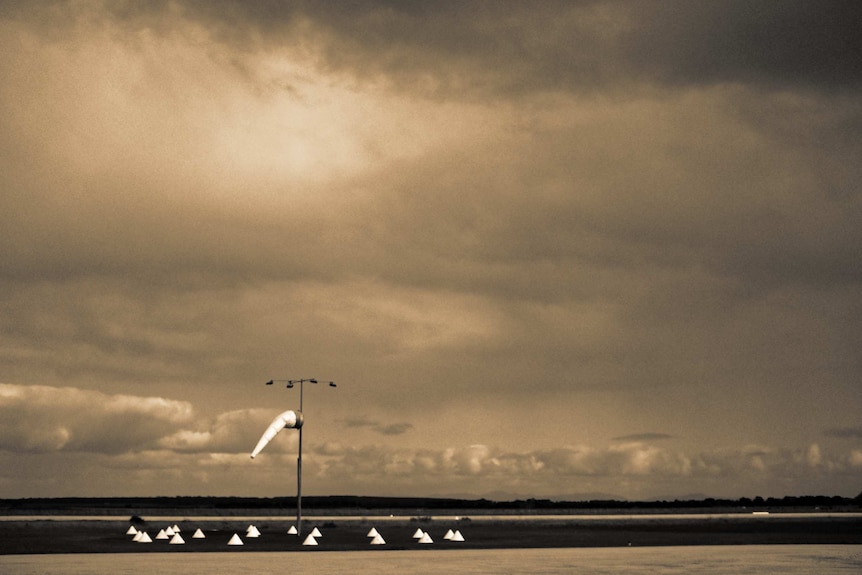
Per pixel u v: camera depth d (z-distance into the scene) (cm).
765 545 8538
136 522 12938
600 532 11400
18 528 11769
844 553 7350
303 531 11531
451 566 6156
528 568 5975
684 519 14975
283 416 9550
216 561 6662
